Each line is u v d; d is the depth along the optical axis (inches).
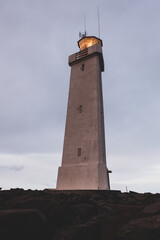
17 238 132.0
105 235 171.2
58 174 704.4
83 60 944.9
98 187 608.1
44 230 158.6
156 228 143.4
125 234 151.4
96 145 689.0
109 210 237.9
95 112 756.6
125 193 552.1
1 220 129.0
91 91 819.4
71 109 829.8
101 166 658.2
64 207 224.4
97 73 859.4
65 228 178.7
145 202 313.9
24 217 140.1
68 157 727.1
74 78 915.4
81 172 661.3
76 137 750.5
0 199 231.5
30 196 243.0
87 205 264.5
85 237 166.2
